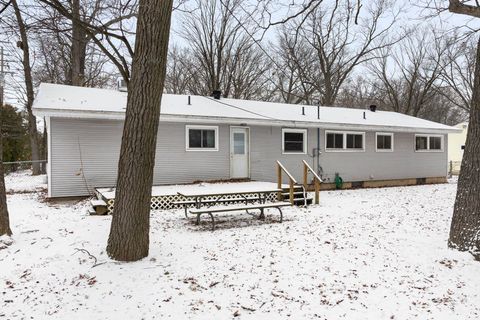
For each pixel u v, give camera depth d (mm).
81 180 11109
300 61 26500
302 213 9242
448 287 4715
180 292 4430
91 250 5531
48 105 10445
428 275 5047
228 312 4000
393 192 14422
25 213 8695
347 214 9086
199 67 29266
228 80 28891
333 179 15797
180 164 12453
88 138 11180
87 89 13633
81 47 16672
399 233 6992
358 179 16484
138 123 5086
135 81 5043
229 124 13375
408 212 9391
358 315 3977
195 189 9555
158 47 5004
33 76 23750
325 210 9734
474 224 5785
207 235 6781
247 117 13102
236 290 4496
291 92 29500
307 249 5965
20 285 4590
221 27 27719
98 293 4406
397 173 17734
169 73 30125
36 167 21797
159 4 4938
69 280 4699
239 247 6043
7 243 5816
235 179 13234
